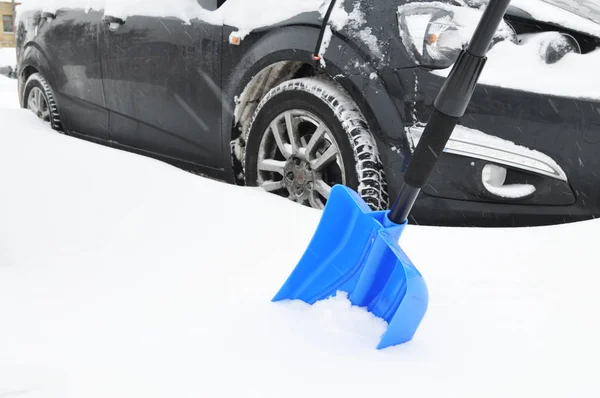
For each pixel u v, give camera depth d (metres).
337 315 1.33
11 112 4.15
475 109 2.13
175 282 1.52
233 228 1.91
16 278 1.49
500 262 1.73
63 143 2.84
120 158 2.64
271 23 2.62
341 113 2.31
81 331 1.25
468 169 2.12
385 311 1.31
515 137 2.13
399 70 2.18
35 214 1.95
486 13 1.14
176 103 3.11
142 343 1.20
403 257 1.26
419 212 2.23
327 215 1.38
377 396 1.07
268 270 1.62
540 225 2.19
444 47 2.15
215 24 2.86
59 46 3.96
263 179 2.70
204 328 1.28
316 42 2.41
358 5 2.33
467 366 1.19
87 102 3.79
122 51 3.39
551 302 1.48
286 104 2.52
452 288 1.57
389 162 2.21
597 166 2.14
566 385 1.14
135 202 2.11
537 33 2.28
